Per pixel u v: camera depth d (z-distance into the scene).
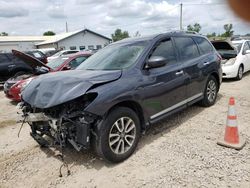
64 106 3.29
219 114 5.24
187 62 4.79
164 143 3.96
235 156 3.38
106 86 3.32
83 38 39.00
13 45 40.97
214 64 5.64
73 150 3.97
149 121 3.93
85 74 3.64
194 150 3.64
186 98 4.76
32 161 3.77
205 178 2.91
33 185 3.13
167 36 4.60
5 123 5.92
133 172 3.20
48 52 25.92
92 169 3.37
